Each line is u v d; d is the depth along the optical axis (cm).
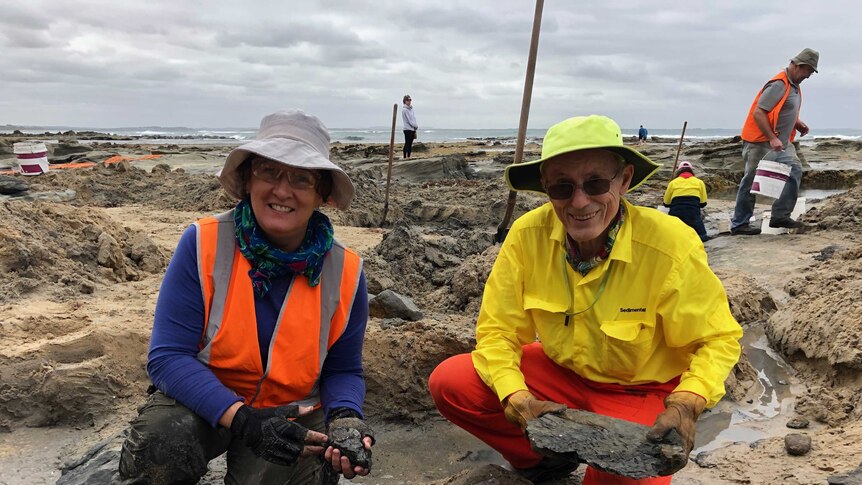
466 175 1939
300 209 224
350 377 254
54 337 382
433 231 909
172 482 218
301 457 225
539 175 261
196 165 2230
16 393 338
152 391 240
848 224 796
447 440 348
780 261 670
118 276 545
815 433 325
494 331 264
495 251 541
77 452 310
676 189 823
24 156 1313
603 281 246
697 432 339
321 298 237
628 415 253
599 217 235
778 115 758
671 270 239
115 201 1209
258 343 227
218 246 226
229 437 238
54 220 568
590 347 253
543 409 237
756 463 292
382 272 561
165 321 224
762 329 489
